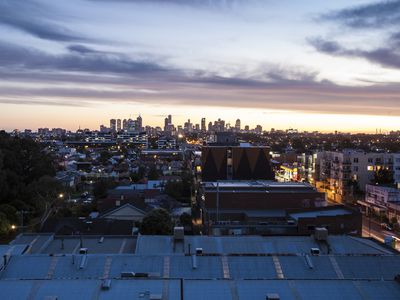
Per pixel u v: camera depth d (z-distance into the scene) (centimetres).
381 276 4222
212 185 9794
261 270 4241
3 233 8031
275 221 8000
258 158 12744
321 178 15112
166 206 10656
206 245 5084
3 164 10850
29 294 3269
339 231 7200
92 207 10488
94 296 3253
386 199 10244
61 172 17238
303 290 3403
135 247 5266
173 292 3322
